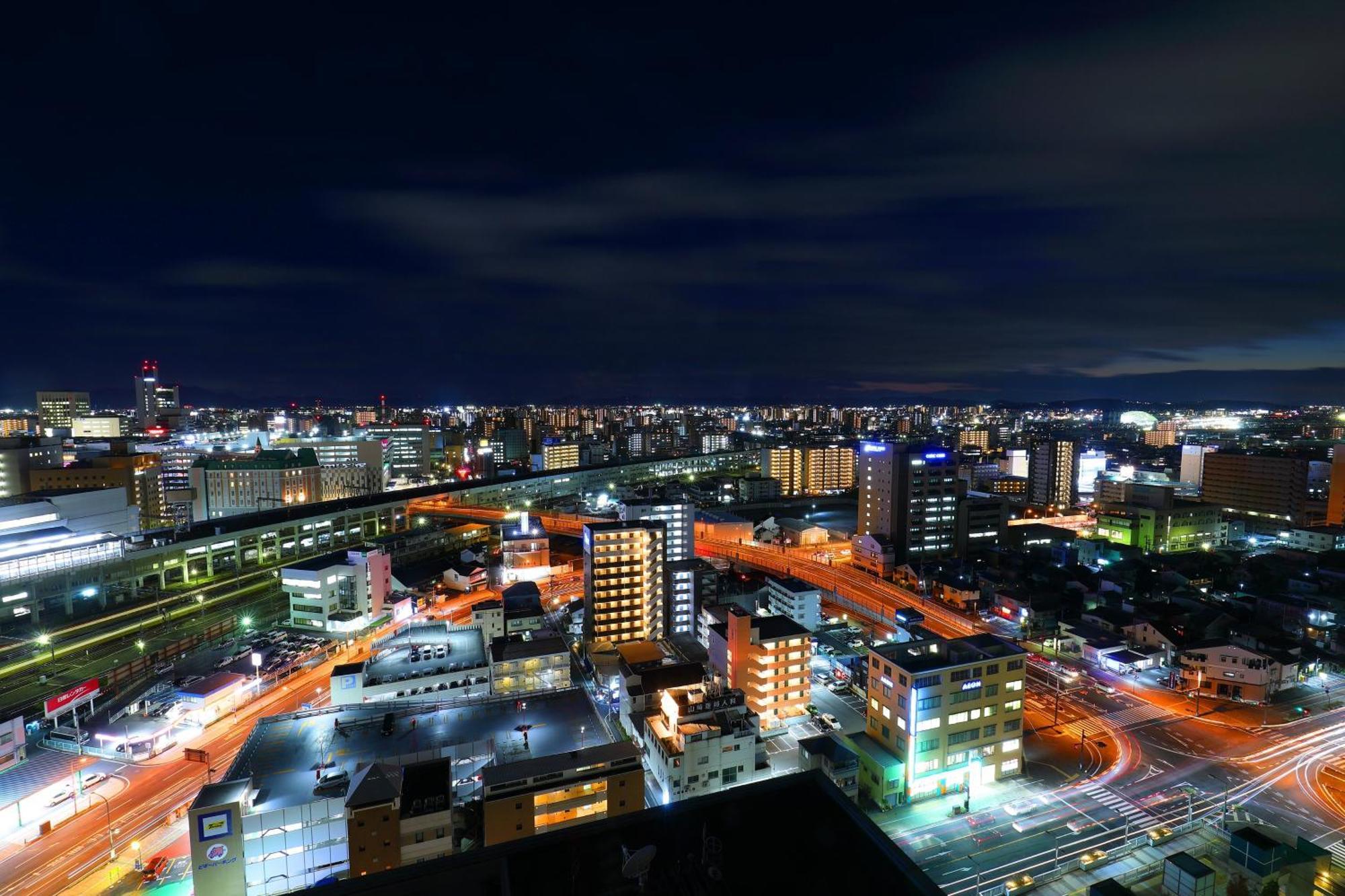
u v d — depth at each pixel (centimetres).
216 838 6806
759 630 11025
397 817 6875
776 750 10119
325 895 1497
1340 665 12462
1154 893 6869
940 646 9875
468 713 9019
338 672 10394
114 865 7688
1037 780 9431
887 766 8912
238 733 10450
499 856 1619
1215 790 9131
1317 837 8188
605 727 8750
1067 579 16788
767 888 1559
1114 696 11869
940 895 1468
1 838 8012
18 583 13625
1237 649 11656
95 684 10362
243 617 14988
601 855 1658
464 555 19950
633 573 14038
